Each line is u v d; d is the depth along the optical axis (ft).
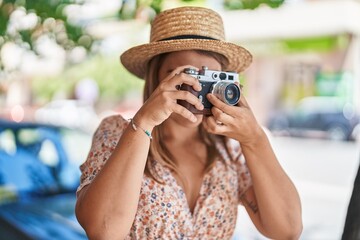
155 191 5.40
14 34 11.34
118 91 55.31
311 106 50.96
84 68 54.65
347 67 52.80
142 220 5.37
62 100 56.59
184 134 5.91
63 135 13.85
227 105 5.13
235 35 49.19
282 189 5.59
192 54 5.78
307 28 46.91
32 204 11.41
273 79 57.11
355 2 47.14
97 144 5.67
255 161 5.52
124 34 34.32
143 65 6.56
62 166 12.94
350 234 4.45
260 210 5.72
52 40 11.54
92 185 4.98
